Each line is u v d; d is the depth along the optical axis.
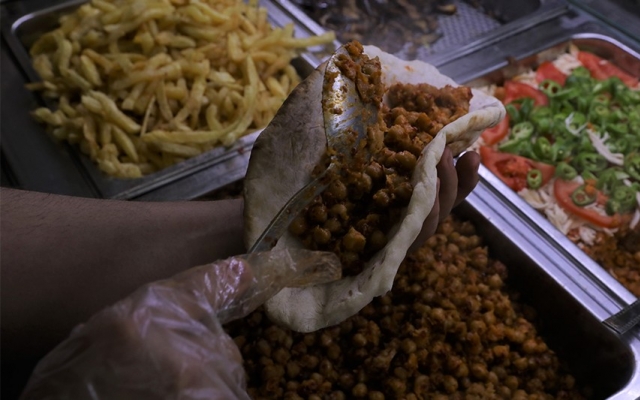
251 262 0.28
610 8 0.72
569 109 0.68
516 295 0.53
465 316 0.49
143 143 0.59
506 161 0.63
